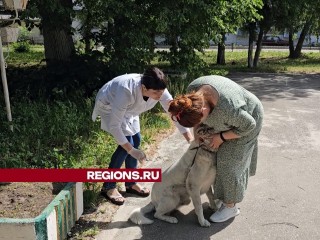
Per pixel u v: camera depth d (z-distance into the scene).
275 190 4.12
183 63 8.92
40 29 8.12
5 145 4.87
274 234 3.30
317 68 15.73
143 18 7.91
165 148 5.41
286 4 13.66
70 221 3.26
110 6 7.24
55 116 5.95
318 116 7.29
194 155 3.24
